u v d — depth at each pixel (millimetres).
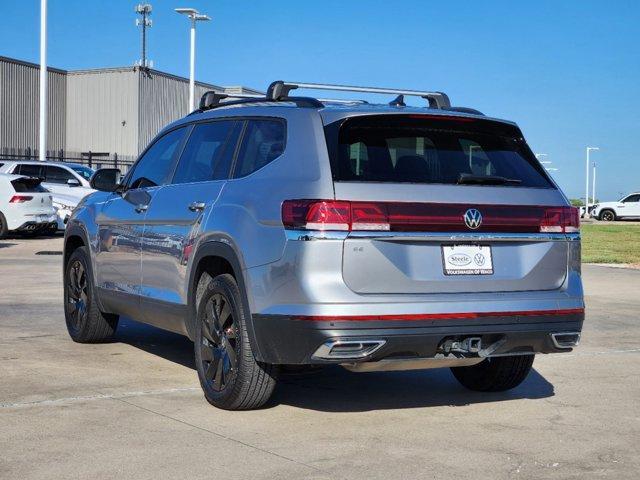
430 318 5066
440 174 5340
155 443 4883
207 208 5836
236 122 6090
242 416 5496
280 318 5051
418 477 4402
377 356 5047
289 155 5355
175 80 48969
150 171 6969
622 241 28141
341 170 5094
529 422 5508
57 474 4336
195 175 6285
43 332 8414
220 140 6180
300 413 5602
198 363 5812
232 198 5613
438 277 5168
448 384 6574
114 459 4586
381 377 6770
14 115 43375
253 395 5449
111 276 7223
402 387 6441
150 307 6594
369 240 5012
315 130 5281
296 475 4395
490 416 5641
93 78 46719
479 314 5195
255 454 4723
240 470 4453
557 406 5941
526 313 5336
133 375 6574
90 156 41312
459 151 5520
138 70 45938
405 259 5098
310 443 4949
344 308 4926
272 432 5156
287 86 5891
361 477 4387
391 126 5402
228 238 5500
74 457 4605
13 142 43312
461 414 5676
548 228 5488
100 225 7414
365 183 5074
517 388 6496
